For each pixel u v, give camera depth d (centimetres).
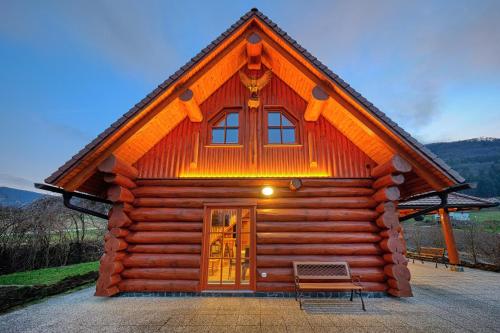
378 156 633
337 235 611
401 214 1146
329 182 646
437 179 545
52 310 494
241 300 554
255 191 642
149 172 659
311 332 396
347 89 573
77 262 1122
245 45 661
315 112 645
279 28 612
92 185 624
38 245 952
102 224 1384
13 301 516
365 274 583
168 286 583
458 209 1071
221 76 707
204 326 418
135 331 400
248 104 675
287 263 594
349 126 639
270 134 702
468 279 779
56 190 542
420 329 403
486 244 1048
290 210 634
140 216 622
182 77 584
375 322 432
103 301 549
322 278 553
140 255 604
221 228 637
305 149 676
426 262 1195
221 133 709
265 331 399
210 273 611
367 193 643
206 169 664
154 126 621
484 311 482
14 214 918
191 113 650
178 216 626
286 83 734
